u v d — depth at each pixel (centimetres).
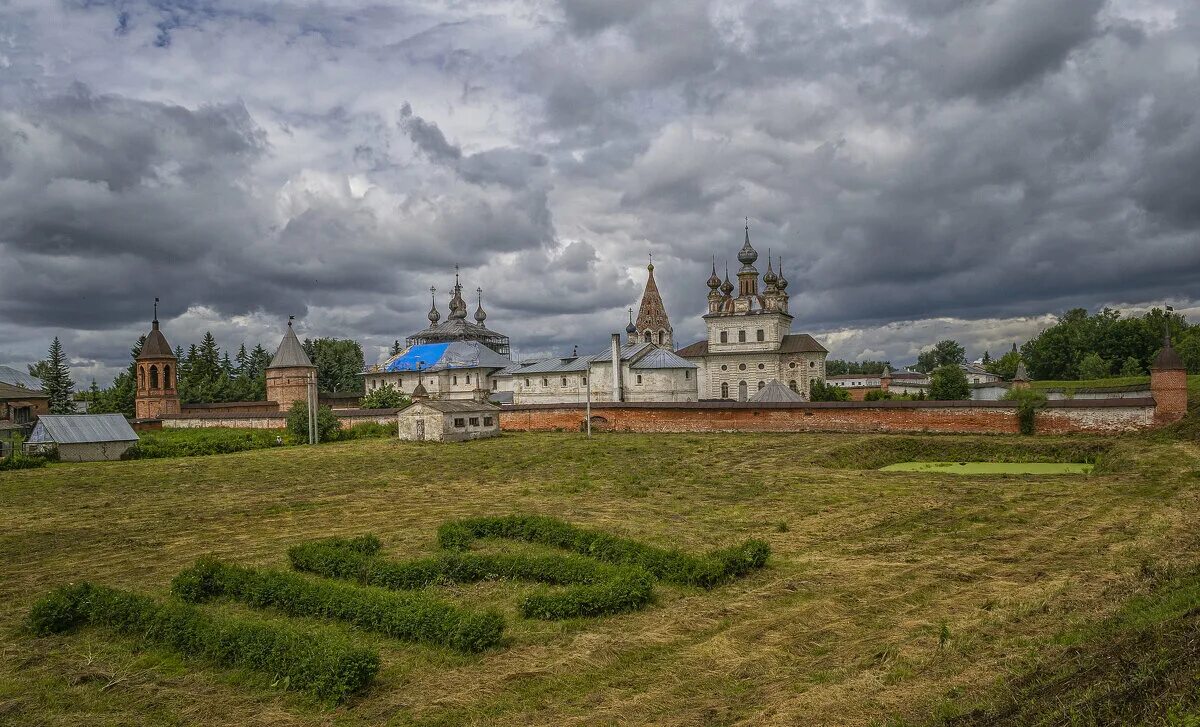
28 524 3491
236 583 2088
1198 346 12294
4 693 1537
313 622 1881
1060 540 2498
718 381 11512
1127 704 1067
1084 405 5772
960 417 6225
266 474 5269
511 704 1412
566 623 1844
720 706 1367
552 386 10488
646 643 1697
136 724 1384
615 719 1333
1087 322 15938
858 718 1269
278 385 11588
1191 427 5078
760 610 1906
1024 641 1555
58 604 1900
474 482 4528
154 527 3334
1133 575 1983
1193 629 1291
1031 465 4841
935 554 2405
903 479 4097
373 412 8875
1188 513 2725
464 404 7481
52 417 6625
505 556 2283
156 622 1773
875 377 17362
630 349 10275
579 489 4056
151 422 10325
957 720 1187
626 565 2258
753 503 3484
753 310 11369
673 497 3712
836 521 3009
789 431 6919
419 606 1795
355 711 1409
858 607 1900
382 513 3538
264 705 1451
